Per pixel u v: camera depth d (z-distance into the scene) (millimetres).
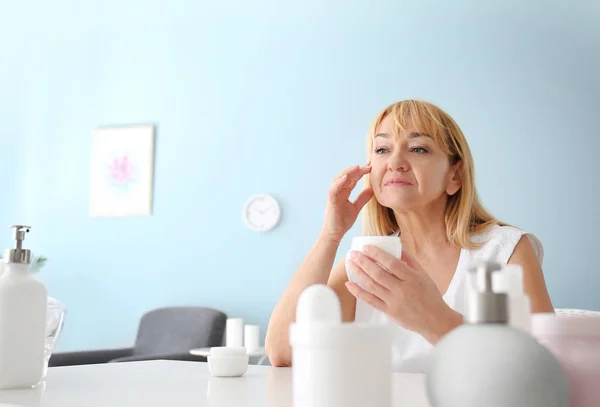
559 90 3062
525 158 3061
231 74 3662
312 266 1174
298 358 449
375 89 3363
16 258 755
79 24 3998
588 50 3049
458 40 3242
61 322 862
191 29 3781
